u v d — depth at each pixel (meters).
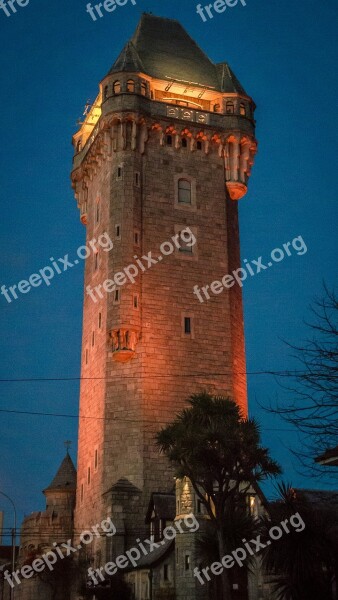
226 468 40.66
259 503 44.44
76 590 63.03
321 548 24.50
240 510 41.88
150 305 65.50
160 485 60.06
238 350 68.62
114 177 69.25
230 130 72.88
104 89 72.06
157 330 64.94
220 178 72.50
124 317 64.06
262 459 40.53
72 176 81.25
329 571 24.67
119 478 60.59
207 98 75.81
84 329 73.81
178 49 78.19
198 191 71.06
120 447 61.56
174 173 70.62
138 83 71.19
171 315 65.94
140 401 62.38
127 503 58.72
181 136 71.69
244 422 41.78
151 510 57.81
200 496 40.81
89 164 75.88
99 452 63.53
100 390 65.38
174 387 63.81
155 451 61.06
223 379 65.75
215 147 73.19
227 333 67.38
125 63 72.00
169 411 62.91
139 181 69.06
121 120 69.56
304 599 24.11
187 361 65.06
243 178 73.19
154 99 73.44
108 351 64.62
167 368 64.19
